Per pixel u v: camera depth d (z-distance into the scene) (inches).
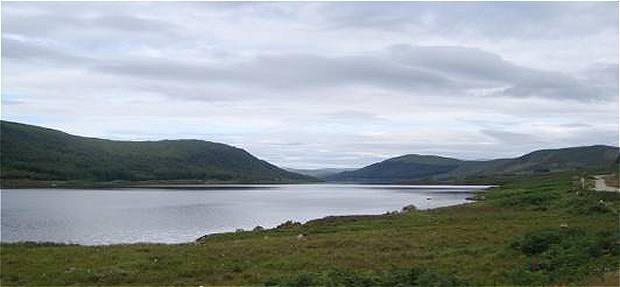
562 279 968.9
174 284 1063.6
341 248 1449.3
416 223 2146.9
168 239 2495.1
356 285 938.7
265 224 3336.6
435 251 1364.4
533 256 1201.4
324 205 5339.6
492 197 3826.3
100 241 2396.7
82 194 7450.8
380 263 1224.2
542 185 4579.2
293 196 7544.3
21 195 7007.9
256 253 1397.6
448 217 2308.1
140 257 1350.9
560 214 2106.3
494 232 1651.1
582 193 2650.1
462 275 1059.3
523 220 1987.0
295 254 1364.4
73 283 1088.8
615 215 1935.3
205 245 1609.3
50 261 1315.2
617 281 885.2
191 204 5246.1
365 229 2052.2
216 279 1098.1
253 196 7308.1
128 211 4252.0
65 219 3511.3
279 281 994.7
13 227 3019.2
